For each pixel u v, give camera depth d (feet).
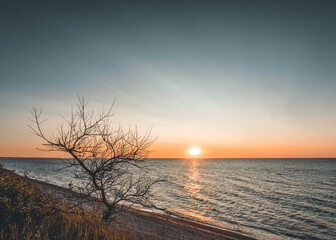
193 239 37.70
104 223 21.50
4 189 18.07
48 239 15.47
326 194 107.24
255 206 80.12
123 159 19.13
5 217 16.25
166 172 231.71
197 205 78.95
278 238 48.37
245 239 43.34
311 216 67.87
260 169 306.76
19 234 15.47
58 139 16.94
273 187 130.11
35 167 260.42
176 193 101.55
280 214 69.72
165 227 42.63
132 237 22.86
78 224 19.47
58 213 20.15
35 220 17.88
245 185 137.69
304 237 50.01
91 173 19.13
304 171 266.57
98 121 18.02
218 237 41.37
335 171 266.36
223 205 80.59
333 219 64.85
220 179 172.14
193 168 323.78
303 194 106.73
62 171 189.98
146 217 48.70
